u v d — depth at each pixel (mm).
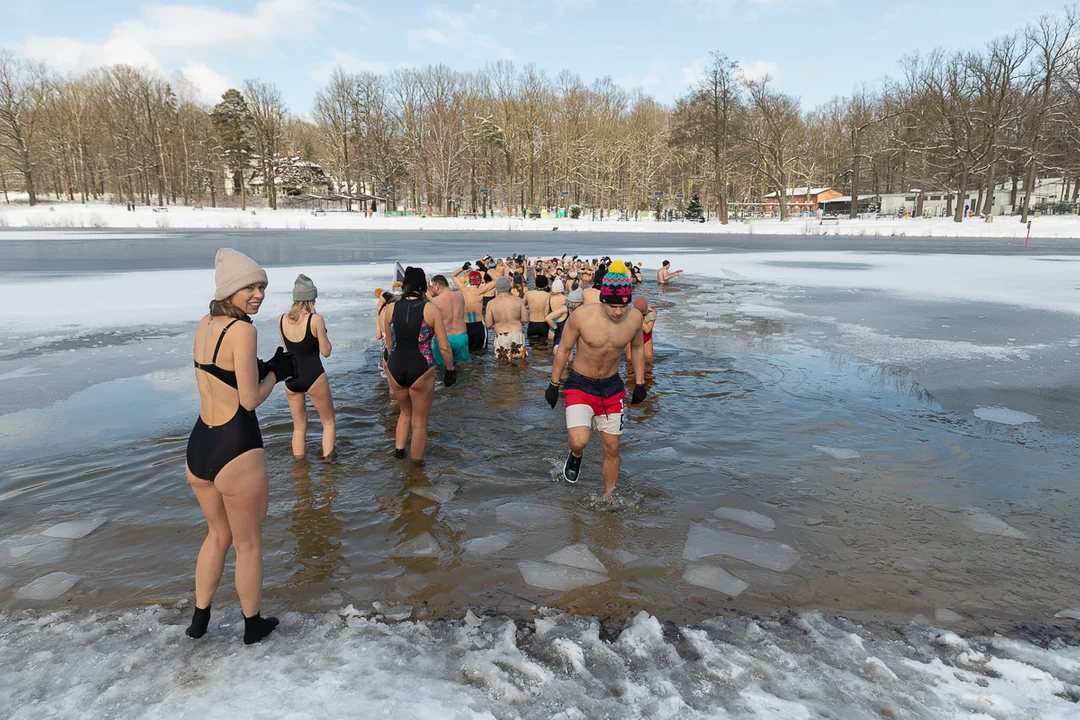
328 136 95812
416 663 2750
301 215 81250
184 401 6781
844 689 2596
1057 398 7035
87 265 22828
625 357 9164
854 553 3809
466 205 115312
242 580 2830
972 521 4215
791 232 61688
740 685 2615
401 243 39688
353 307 13461
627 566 3652
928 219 66875
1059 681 2654
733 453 5434
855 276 20750
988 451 5484
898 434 5902
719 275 21109
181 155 96125
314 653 2822
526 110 87312
